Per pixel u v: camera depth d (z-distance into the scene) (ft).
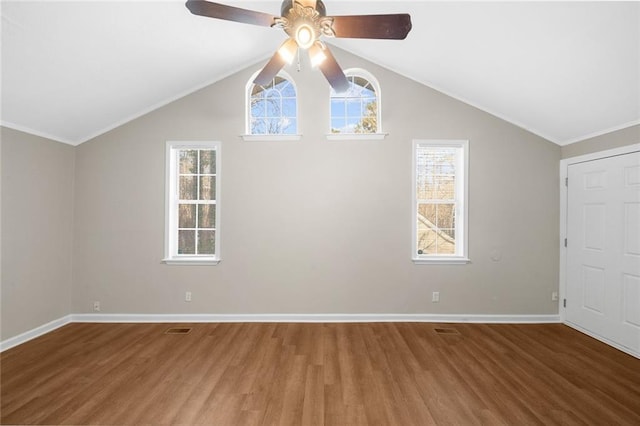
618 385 7.28
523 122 11.34
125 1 7.02
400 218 11.51
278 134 11.50
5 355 8.72
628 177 9.01
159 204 11.55
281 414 6.19
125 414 6.16
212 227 11.80
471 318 11.46
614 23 6.33
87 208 11.51
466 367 8.06
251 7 8.91
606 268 9.67
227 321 11.46
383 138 11.51
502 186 11.50
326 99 11.60
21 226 9.66
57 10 6.55
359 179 11.52
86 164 11.53
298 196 11.51
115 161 11.53
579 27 6.77
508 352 8.96
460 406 6.46
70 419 6.01
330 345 9.38
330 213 11.51
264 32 10.23
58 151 10.89
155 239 11.55
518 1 6.81
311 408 6.37
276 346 9.30
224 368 7.97
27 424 5.86
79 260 11.50
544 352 8.99
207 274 11.53
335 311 11.50
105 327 10.93
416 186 11.60
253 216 11.54
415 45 9.85
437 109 11.54
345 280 11.51
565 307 11.22
